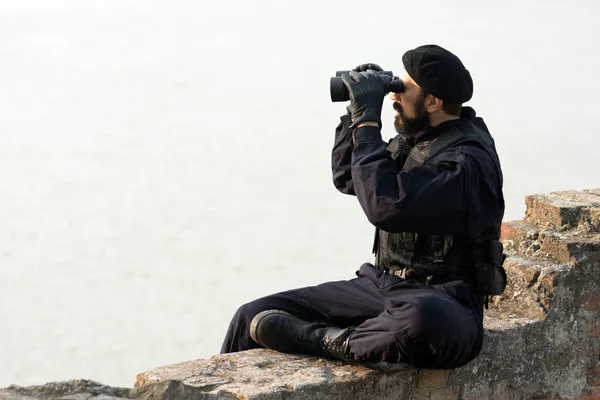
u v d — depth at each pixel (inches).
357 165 264.7
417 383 277.3
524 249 337.4
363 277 291.6
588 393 329.7
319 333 277.1
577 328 323.0
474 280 269.3
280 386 249.4
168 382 219.6
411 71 272.1
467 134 270.1
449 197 255.8
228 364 268.2
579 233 335.0
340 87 278.8
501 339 299.7
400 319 254.8
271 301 295.7
